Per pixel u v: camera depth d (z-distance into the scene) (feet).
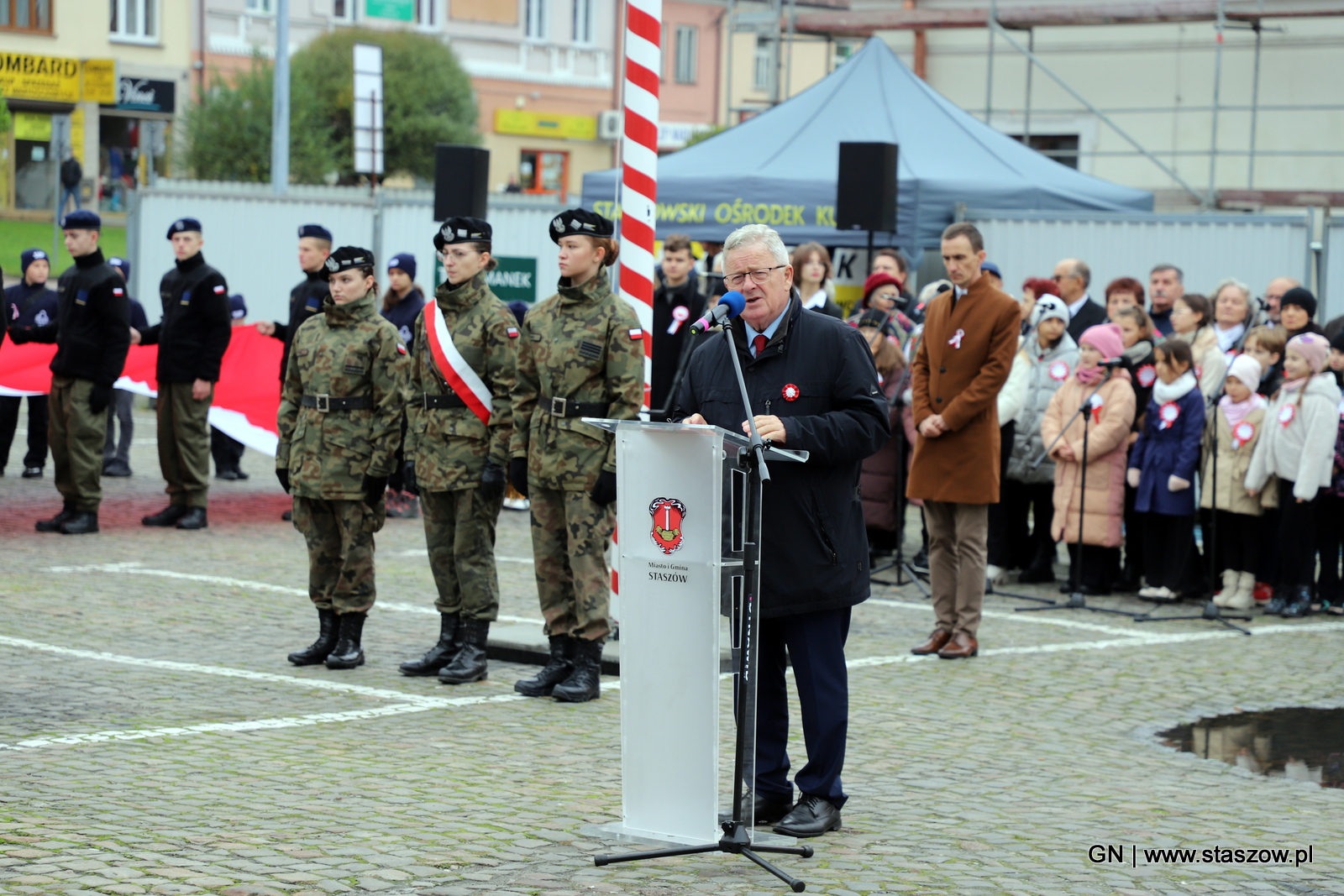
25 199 120.67
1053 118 80.59
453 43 139.13
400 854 15.12
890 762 19.66
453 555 23.81
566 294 21.84
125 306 35.76
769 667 16.48
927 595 32.73
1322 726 22.33
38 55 118.21
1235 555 31.89
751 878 14.70
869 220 39.99
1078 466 32.42
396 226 61.36
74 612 27.68
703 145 53.42
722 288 40.47
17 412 44.37
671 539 14.74
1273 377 32.27
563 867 14.85
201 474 37.70
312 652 24.52
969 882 14.75
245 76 110.42
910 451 34.83
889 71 56.13
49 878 13.93
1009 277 52.65
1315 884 15.24
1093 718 22.53
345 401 23.70
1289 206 74.02
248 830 15.80
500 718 21.40
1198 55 76.74
